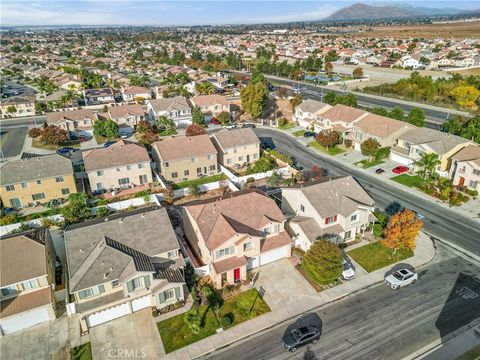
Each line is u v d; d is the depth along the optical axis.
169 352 32.03
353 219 46.19
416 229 41.97
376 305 36.88
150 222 40.31
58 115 92.00
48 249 39.66
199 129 81.50
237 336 33.59
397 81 143.25
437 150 63.28
